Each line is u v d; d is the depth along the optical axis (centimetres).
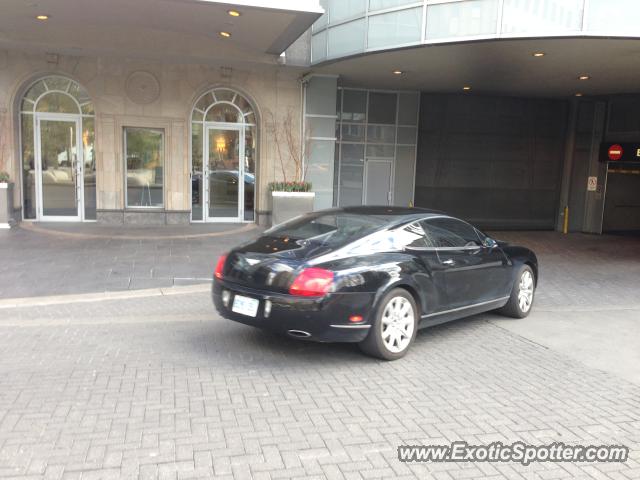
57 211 1443
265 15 1080
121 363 507
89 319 655
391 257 540
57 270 901
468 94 1770
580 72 1326
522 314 719
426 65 1305
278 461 341
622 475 340
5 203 1298
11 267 910
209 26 1202
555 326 690
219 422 391
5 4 1053
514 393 464
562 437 387
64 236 1224
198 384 461
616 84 1488
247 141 1537
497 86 1586
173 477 320
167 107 1438
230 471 328
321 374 493
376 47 1162
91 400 423
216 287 548
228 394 442
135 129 1443
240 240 1265
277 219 1452
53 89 1397
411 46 1094
